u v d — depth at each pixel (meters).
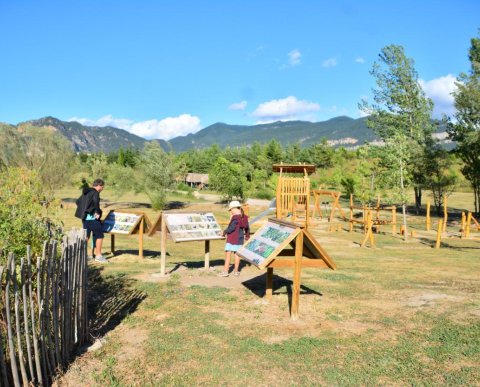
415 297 9.32
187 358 6.11
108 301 8.59
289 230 7.88
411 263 14.45
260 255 7.90
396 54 36.03
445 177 39.94
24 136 39.16
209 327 7.29
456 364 5.92
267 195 54.59
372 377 5.58
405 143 24.61
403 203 23.70
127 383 5.36
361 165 37.06
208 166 97.62
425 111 37.25
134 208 44.34
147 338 6.80
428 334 7.02
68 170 40.41
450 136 37.06
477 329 7.20
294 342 6.70
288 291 9.71
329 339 6.83
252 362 6.02
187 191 63.91
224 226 19.92
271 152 91.62
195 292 9.40
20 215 6.36
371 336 6.98
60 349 5.61
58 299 5.50
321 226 30.16
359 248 19.53
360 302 8.91
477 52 35.53
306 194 26.12
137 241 19.69
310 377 5.60
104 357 6.06
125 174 43.34
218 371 5.72
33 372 4.81
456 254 17.34
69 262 5.86
